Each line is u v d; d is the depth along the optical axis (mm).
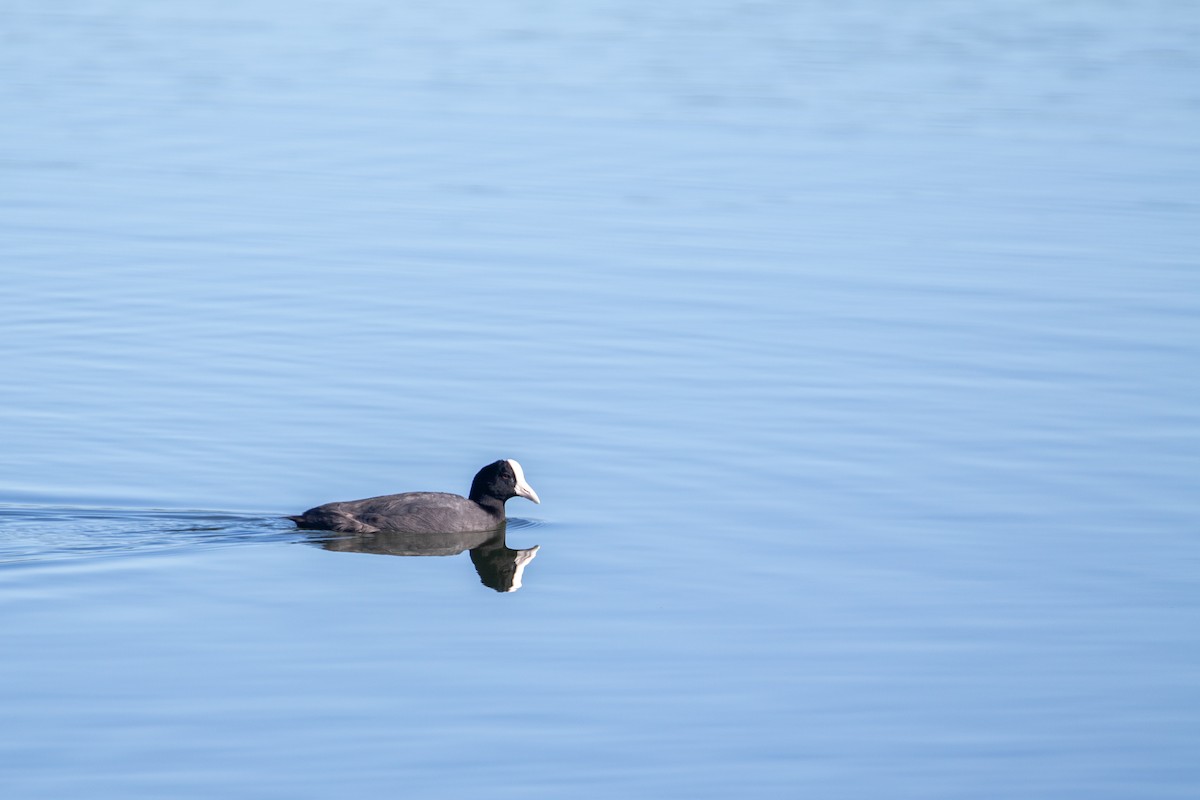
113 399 25250
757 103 53438
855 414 25188
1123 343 28922
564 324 29906
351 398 25562
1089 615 18359
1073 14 73688
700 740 15359
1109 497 21953
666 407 25422
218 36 65250
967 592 18953
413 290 32031
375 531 20484
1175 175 43438
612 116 51000
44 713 15477
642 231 37188
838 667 16984
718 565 19750
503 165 43875
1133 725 15828
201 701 15820
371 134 47438
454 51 62875
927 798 14469
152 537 20062
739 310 30953
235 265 33562
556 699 16141
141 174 41906
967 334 29469
